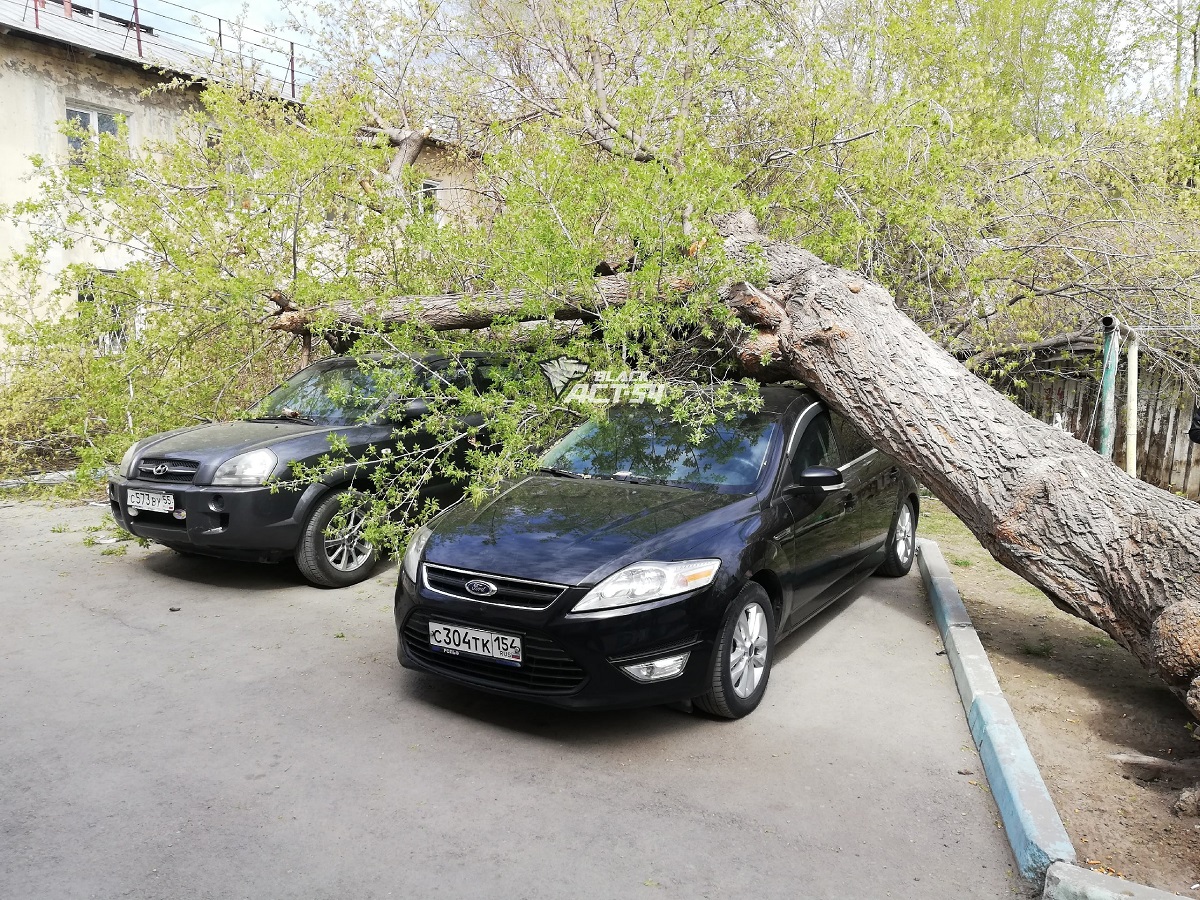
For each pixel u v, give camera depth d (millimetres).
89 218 8891
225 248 7523
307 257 7734
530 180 6266
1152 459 10562
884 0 9430
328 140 7414
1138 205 8492
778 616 4660
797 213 7730
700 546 4133
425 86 11164
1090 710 4383
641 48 8914
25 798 3371
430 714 4250
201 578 6543
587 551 4012
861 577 6043
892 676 4852
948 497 5145
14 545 7375
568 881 2924
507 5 10602
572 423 6258
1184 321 8406
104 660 4867
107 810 3303
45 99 14375
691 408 5422
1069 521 4555
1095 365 10352
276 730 4027
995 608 6121
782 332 5656
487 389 7184
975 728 4105
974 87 8859
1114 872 2979
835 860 3092
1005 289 8172
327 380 7461
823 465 5383
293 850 3072
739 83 8266
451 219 10328
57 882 2844
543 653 3861
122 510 6320
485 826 3256
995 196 8047
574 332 6641
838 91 7922
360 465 5996
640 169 6035
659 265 5789
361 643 5223
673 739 4039
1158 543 4234
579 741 3996
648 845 3150
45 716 4125
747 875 2982
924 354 5312
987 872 3059
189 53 12422
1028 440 4934
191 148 8523
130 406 7473
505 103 10844
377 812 3336
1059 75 14078
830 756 3895
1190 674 3779
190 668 4770
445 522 4570
